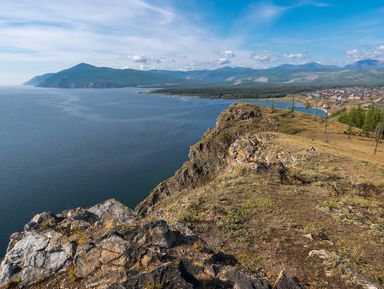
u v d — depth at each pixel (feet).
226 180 111.04
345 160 163.02
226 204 81.05
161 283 35.17
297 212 75.36
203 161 274.57
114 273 38.14
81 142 483.10
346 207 81.35
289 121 348.79
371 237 62.95
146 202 261.24
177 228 52.31
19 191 283.18
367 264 52.75
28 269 41.81
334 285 46.65
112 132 568.82
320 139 284.61
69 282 39.09
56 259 42.88
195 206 83.56
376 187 114.73
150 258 39.91
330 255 53.62
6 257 43.73
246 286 38.06
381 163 174.81
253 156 196.65
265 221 70.38
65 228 51.06
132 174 335.26
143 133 557.33
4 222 226.79
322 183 106.42
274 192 90.02
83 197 274.77
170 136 529.86
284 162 165.48
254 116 357.00
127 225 48.78
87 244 42.88
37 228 52.06
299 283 46.55
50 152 420.36
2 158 387.96
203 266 40.73
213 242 61.62
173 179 269.85
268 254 56.03
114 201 60.08
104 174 333.42
